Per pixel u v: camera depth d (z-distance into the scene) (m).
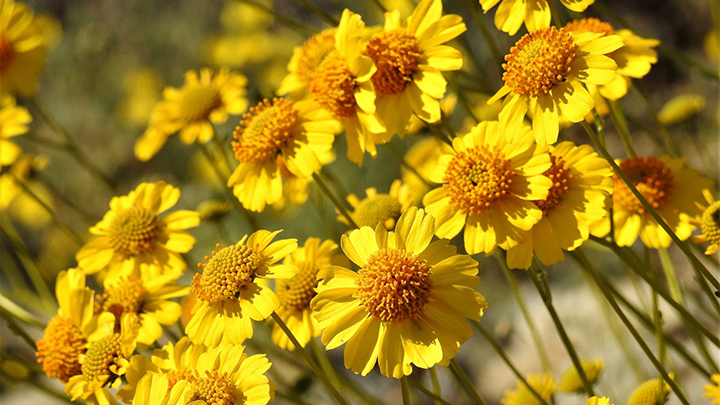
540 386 0.62
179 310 0.58
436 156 0.76
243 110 0.70
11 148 0.71
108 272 0.60
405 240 0.52
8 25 0.73
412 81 0.56
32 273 0.73
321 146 0.57
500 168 0.53
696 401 0.77
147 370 0.54
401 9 0.84
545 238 0.53
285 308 0.58
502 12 0.54
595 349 0.94
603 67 0.52
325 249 0.59
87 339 0.57
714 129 1.08
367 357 0.51
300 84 0.62
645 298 0.89
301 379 0.64
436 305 0.51
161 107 0.71
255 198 0.58
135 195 0.61
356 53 0.56
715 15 0.67
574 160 0.53
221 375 0.52
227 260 0.52
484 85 0.64
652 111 0.65
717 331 0.79
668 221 0.54
